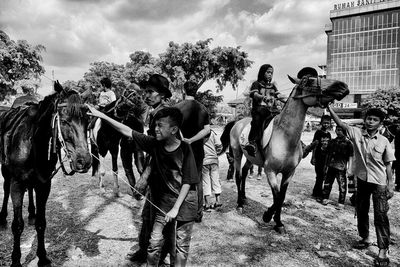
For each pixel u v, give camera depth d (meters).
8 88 21.55
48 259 3.56
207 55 37.66
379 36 69.38
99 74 44.81
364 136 4.02
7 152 3.37
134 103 5.88
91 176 8.12
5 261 3.62
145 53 44.22
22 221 3.33
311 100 4.33
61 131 3.03
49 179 3.44
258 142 4.99
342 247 4.30
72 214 5.26
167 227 2.96
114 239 4.30
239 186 5.93
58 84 3.22
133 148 5.98
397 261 3.94
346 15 72.88
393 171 9.50
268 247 4.23
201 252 4.03
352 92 73.12
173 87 36.78
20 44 22.09
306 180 8.80
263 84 5.37
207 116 3.97
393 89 42.19
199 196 4.09
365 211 4.17
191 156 2.69
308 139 22.33
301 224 5.16
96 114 3.04
